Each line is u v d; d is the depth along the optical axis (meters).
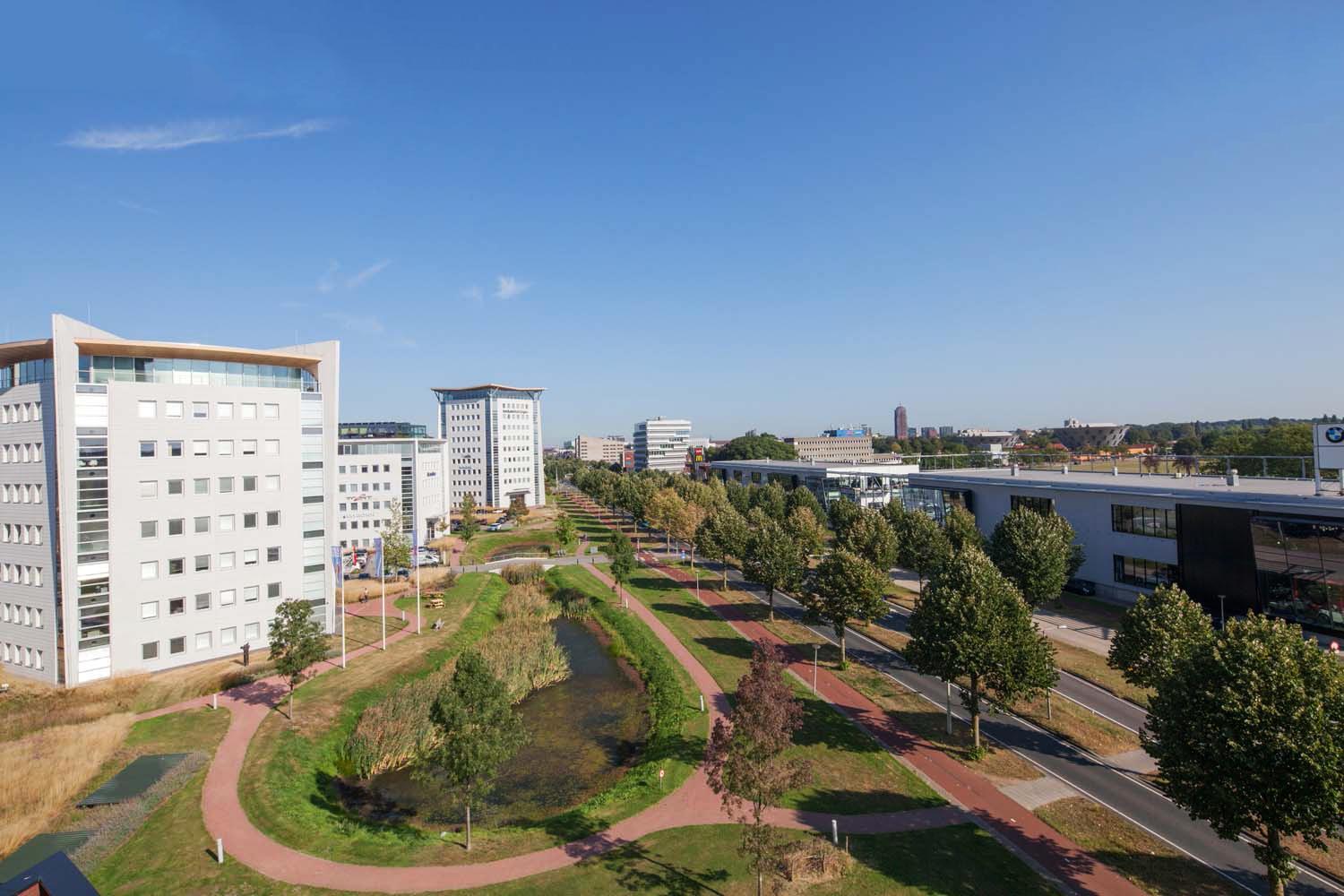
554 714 47.78
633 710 48.31
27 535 50.34
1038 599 56.84
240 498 55.56
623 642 62.97
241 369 57.25
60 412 47.50
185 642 52.38
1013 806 31.69
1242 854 27.75
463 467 176.00
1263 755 21.81
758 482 170.50
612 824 30.59
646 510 121.50
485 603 76.56
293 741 40.00
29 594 50.09
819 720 41.50
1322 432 55.94
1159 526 65.81
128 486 50.06
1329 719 21.67
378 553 63.66
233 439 55.31
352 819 34.06
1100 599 70.50
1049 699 43.34
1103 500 71.75
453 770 28.80
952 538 70.94
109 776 34.81
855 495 127.50
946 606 36.22
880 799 32.34
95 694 45.41
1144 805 31.78
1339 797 20.72
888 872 26.52
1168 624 35.72
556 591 83.50
